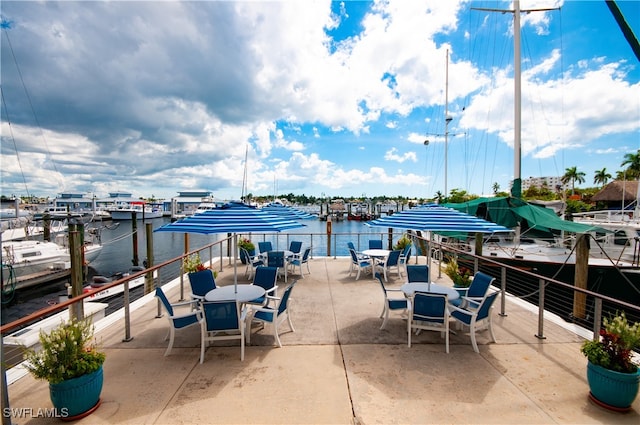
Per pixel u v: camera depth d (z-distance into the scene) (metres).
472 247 12.17
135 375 3.89
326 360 4.28
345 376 3.88
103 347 4.64
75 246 8.52
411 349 4.61
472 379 3.81
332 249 29.05
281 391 3.57
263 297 5.64
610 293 10.16
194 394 3.51
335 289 7.86
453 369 4.05
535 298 10.80
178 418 3.12
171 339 4.43
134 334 5.11
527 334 5.11
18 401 3.36
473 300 5.26
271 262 8.73
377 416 3.15
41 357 3.06
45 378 2.99
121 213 55.69
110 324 5.51
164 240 34.38
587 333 5.05
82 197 84.06
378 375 3.90
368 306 6.57
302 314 6.07
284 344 4.77
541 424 3.04
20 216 21.23
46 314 3.17
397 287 8.02
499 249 11.77
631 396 3.15
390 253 8.91
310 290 7.77
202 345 4.22
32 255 15.84
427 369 4.05
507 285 11.30
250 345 4.73
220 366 4.11
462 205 13.62
